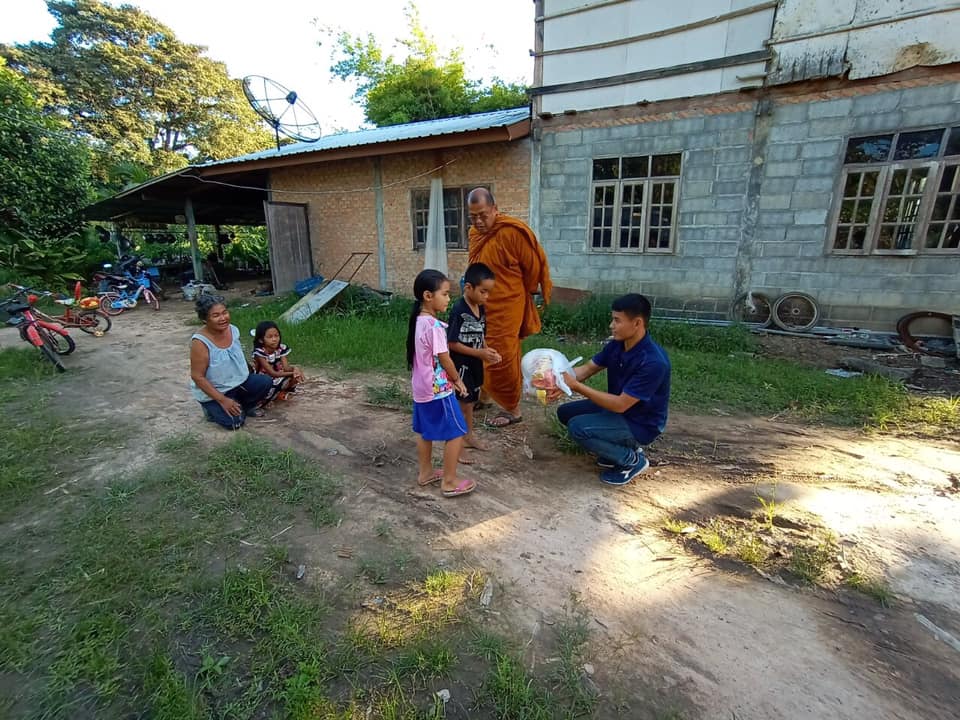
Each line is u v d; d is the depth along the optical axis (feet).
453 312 10.67
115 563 7.29
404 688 5.37
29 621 6.20
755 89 22.29
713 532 8.14
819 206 22.17
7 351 19.77
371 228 34.06
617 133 25.34
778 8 21.17
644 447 11.43
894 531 8.07
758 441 11.76
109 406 14.20
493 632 6.14
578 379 10.66
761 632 6.13
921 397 14.46
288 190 36.45
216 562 7.37
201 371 11.84
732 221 23.85
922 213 20.56
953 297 20.65
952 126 19.51
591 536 8.09
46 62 80.38
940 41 19.03
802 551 7.54
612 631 6.15
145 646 5.90
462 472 10.26
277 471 10.05
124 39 88.28
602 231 26.91
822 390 14.74
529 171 27.91
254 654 5.79
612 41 24.50
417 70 76.33
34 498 9.15
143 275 36.14
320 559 7.47
